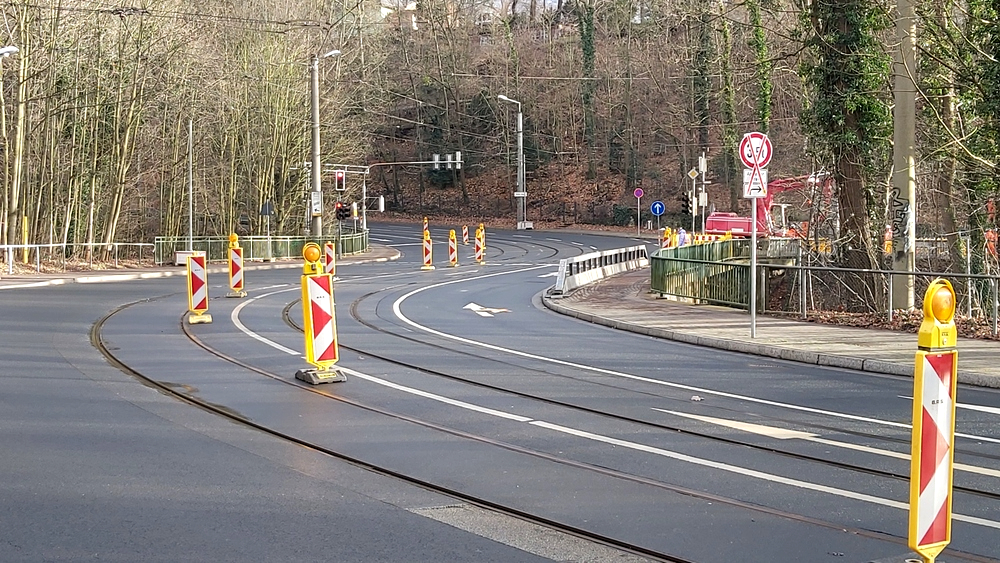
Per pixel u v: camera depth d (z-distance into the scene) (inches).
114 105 1654.8
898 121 738.2
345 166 2261.3
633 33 2952.8
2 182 1544.0
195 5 1911.9
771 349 609.9
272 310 835.4
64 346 594.9
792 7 1237.7
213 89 2000.5
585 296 1007.0
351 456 332.2
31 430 362.6
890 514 271.9
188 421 386.6
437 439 361.1
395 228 3272.6
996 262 954.7
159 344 614.2
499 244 2470.5
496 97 3358.8
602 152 3361.2
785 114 1926.7
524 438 364.5
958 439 371.6
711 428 384.5
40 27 1449.3
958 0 944.3
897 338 653.9
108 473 303.7
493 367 540.1
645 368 546.9
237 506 271.3
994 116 801.6
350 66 2635.3
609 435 370.6
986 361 548.7
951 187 1001.5
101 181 1754.4
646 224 2883.9
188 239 1733.5
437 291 1091.9
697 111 2532.0
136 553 230.7
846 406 436.1
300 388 465.7
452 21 3425.2
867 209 962.7
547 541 246.4
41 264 1422.2
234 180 2121.1
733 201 2439.7
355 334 686.5
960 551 242.1
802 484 302.5
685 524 261.1
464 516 266.7
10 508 264.8
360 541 242.8
